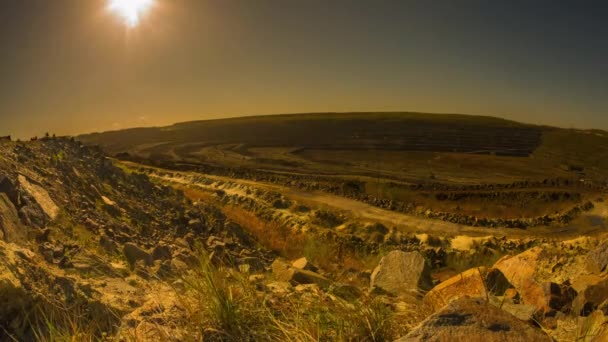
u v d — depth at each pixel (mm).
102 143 131250
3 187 8609
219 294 3398
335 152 108875
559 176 78938
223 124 160625
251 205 35000
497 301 4559
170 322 3412
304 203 36781
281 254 20359
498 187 56188
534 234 32750
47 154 16281
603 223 37125
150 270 6949
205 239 15641
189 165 71875
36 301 4012
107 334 3668
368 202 38125
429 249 24609
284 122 162250
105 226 10789
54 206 10109
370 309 3457
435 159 97562
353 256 23641
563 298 4797
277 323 3119
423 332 2305
